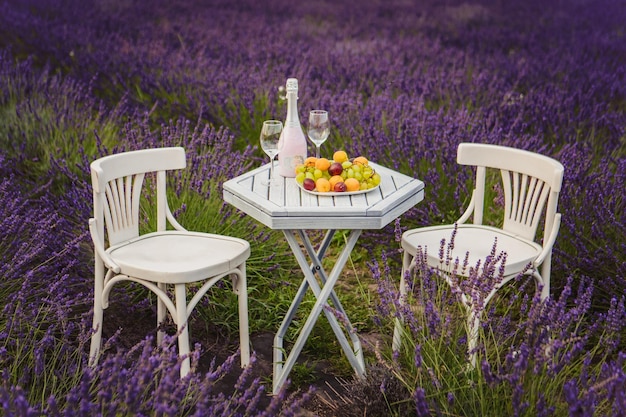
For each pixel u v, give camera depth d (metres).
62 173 4.04
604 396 2.04
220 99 5.22
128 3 8.90
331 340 2.98
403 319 2.34
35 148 4.38
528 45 7.55
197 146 4.18
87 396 1.83
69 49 6.82
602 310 3.15
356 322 3.10
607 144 4.44
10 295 2.56
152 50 6.78
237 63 6.57
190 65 6.10
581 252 3.15
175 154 2.87
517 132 4.48
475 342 2.38
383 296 2.41
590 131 4.59
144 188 3.39
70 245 2.84
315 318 2.58
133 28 7.80
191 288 3.13
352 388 2.45
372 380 2.38
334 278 2.55
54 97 4.96
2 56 5.95
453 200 3.75
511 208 2.98
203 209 3.37
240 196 2.54
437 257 2.60
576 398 1.82
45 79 5.34
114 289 3.13
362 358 2.76
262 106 5.22
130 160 2.77
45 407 2.18
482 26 8.56
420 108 4.55
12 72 5.50
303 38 7.75
